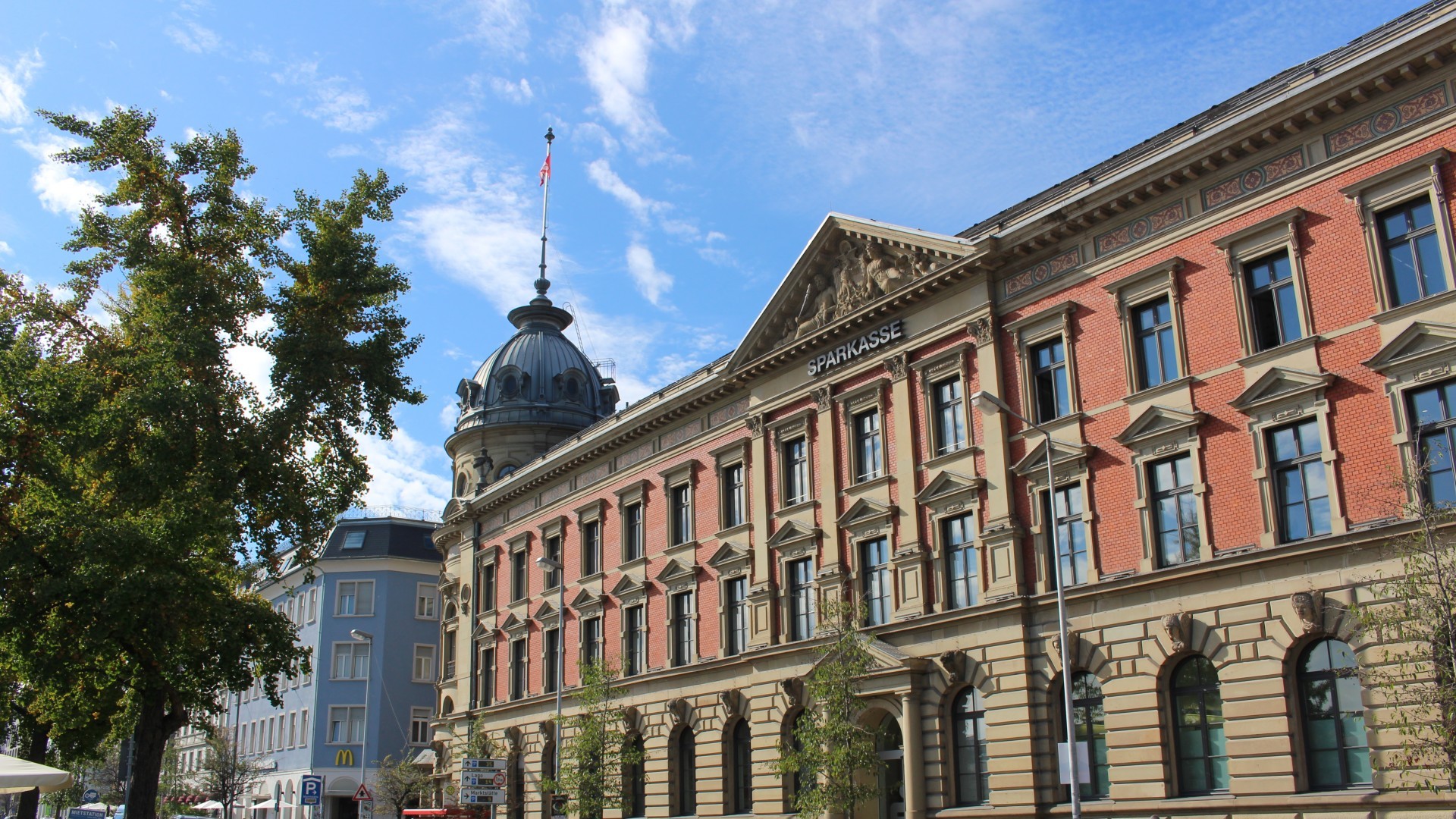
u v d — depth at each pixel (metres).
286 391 29.73
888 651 33.25
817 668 32.88
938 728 31.88
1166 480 28.44
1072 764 25.73
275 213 31.84
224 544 31.56
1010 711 30.09
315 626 77.50
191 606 28.81
